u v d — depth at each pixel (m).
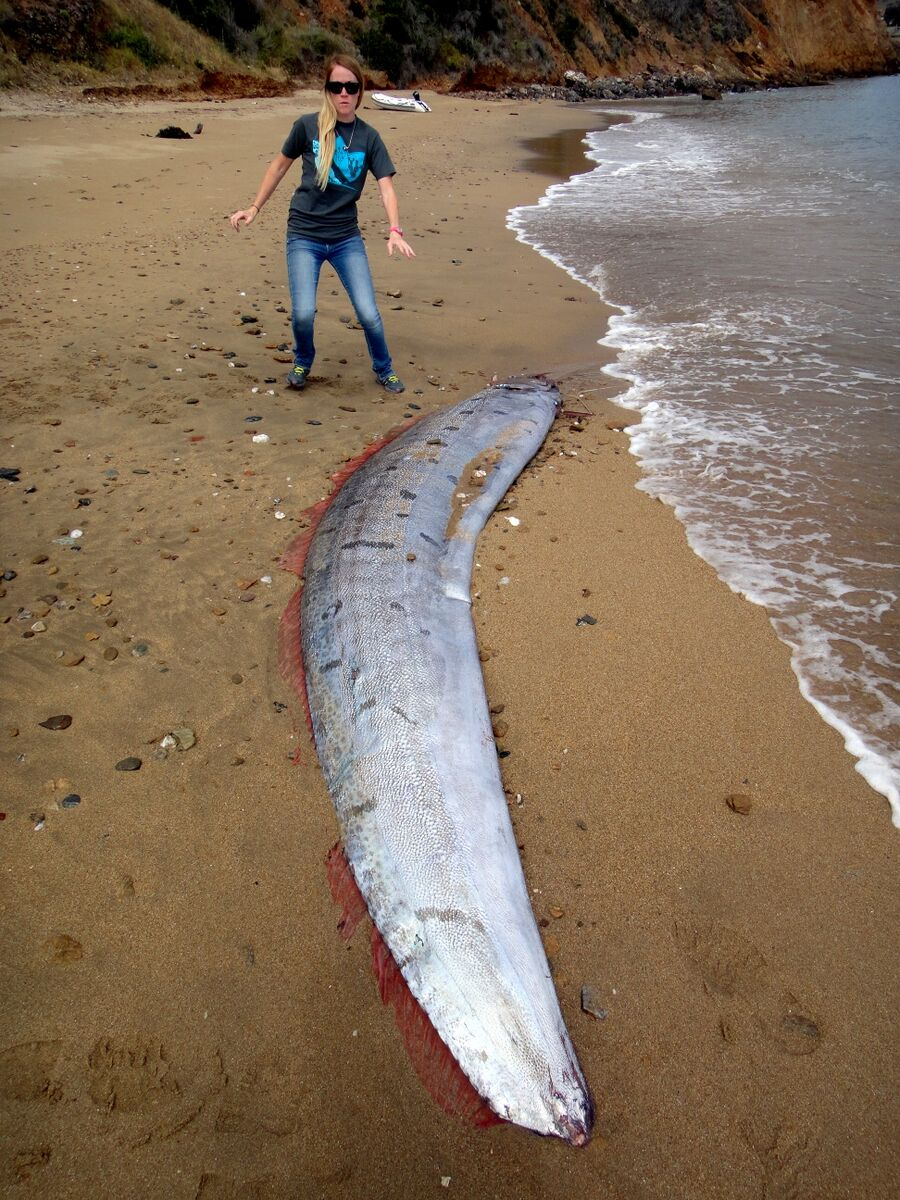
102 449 5.56
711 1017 2.62
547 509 5.16
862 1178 2.27
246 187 13.30
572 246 10.91
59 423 5.82
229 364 6.90
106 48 22.89
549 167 17.39
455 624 4.02
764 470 5.56
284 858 3.07
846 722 3.65
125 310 7.89
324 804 3.25
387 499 4.77
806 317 8.15
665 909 2.93
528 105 32.09
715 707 3.73
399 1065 2.49
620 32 43.75
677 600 4.38
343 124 5.72
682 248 10.62
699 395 6.66
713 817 3.24
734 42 49.12
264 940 2.81
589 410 6.50
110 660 3.89
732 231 11.37
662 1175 2.28
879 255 9.98
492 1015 2.51
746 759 3.48
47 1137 2.30
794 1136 2.35
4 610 4.14
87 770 3.36
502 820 3.05
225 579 4.43
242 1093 2.43
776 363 7.17
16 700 3.66
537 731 3.62
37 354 6.83
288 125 20.55
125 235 10.38
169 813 3.21
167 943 2.79
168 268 9.17
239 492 5.18
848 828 3.19
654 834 3.18
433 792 3.04
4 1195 2.18
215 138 18.05
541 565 4.64
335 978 2.71
